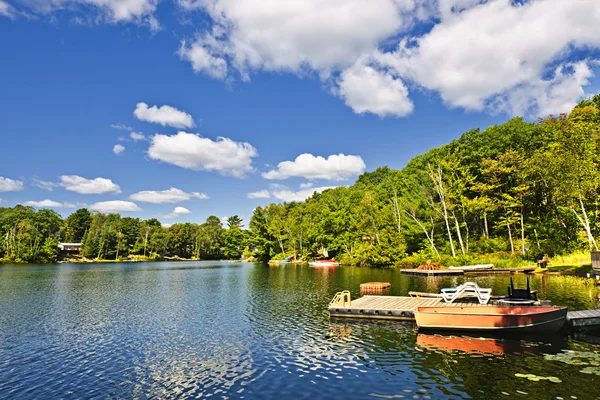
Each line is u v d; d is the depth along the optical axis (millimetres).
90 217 161500
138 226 154250
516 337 16531
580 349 14578
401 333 18000
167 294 35281
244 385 11914
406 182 71438
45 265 101500
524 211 57469
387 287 34500
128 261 131875
